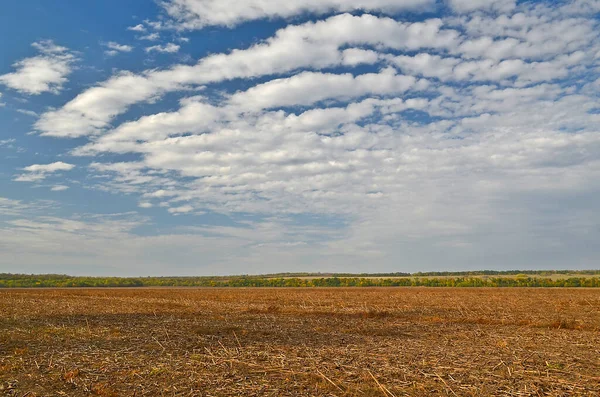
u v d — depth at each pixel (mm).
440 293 63375
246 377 13789
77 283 142250
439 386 12727
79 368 15164
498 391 12188
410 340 21031
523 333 23422
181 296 61875
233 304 45875
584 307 38656
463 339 21406
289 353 17609
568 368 14758
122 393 12273
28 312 36719
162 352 17922
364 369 14688
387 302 46344
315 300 50719
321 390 12414
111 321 29984
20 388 12852
